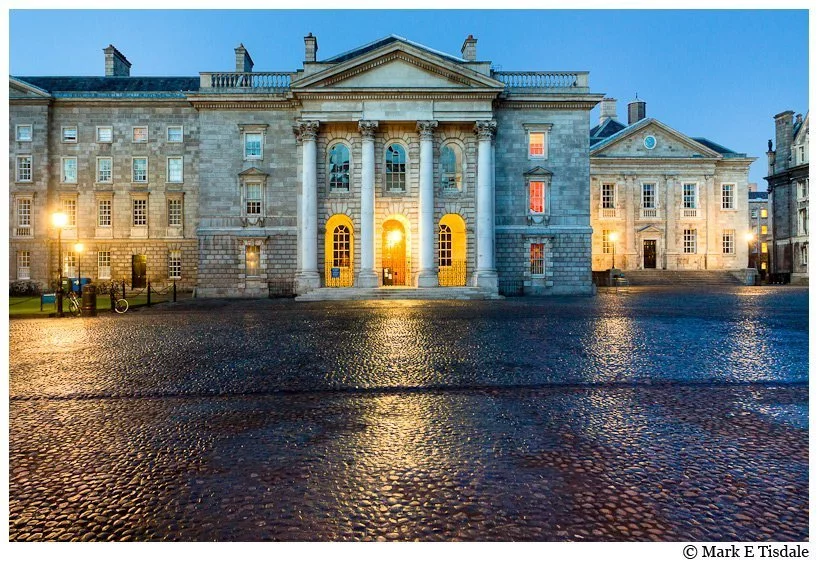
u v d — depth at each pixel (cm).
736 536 388
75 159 4450
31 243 4394
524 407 709
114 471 502
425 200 3575
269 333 1506
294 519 412
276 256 3744
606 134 5959
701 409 698
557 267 3806
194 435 604
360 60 3528
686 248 5544
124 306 2425
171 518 415
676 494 451
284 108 3759
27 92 4372
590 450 551
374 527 400
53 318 2078
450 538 385
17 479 486
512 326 1661
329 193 3697
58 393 793
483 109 3612
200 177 3753
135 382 864
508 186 3816
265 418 666
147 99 4428
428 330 1561
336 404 728
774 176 5744
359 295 3306
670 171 5522
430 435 598
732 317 1912
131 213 4469
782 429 616
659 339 1341
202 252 3744
